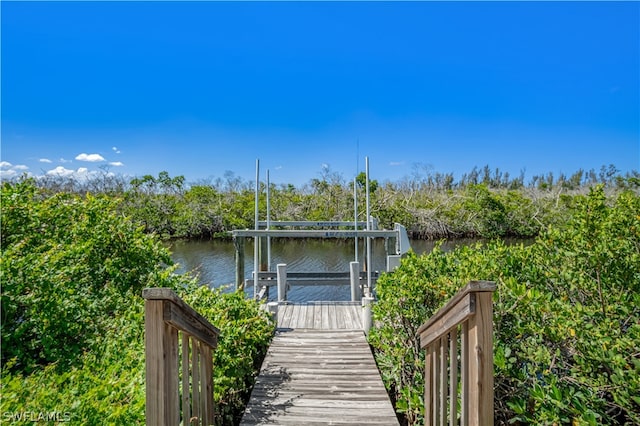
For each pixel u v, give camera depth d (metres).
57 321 2.90
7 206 3.54
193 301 4.00
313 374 4.01
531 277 3.16
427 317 3.57
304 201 21.31
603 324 2.50
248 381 4.16
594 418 2.07
